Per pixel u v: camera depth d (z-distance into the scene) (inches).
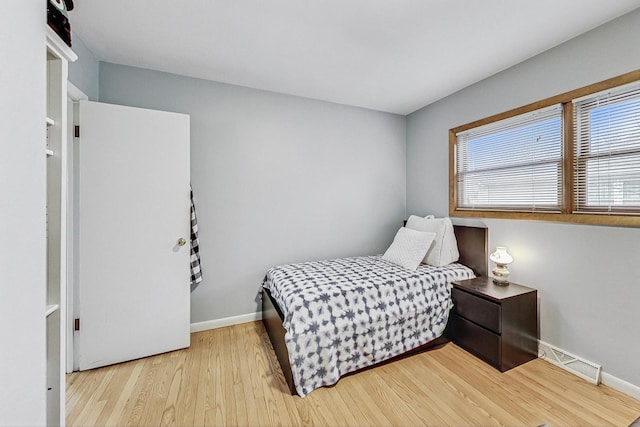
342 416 59.9
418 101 123.3
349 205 128.7
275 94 112.0
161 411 60.8
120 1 61.6
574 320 76.0
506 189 96.3
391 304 82.5
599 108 72.3
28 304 34.5
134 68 91.1
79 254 76.1
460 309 89.4
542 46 79.8
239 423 57.8
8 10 30.8
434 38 75.9
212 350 87.6
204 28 71.7
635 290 64.8
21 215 33.3
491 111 98.4
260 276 111.0
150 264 84.0
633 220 64.3
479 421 58.3
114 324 79.6
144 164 82.9
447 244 106.7
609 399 64.5
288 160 115.0
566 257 77.9
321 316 72.2
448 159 117.2
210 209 101.8
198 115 99.5
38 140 36.5
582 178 76.1
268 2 62.1
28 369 34.4
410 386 70.2
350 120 128.0
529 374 75.0
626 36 65.4
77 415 59.3
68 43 45.4
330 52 83.2
